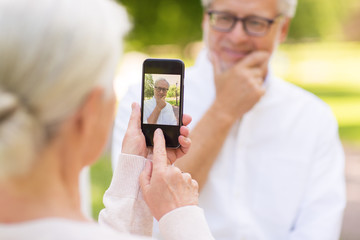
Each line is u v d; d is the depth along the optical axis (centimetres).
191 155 199
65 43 78
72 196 88
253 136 218
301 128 223
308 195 219
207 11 220
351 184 837
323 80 2619
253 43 212
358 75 2845
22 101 78
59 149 84
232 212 210
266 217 215
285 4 213
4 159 76
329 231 209
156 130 137
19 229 80
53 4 80
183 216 124
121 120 211
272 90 224
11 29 77
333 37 4006
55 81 77
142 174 132
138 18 1021
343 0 2158
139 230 134
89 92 82
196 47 1141
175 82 141
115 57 86
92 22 81
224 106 202
